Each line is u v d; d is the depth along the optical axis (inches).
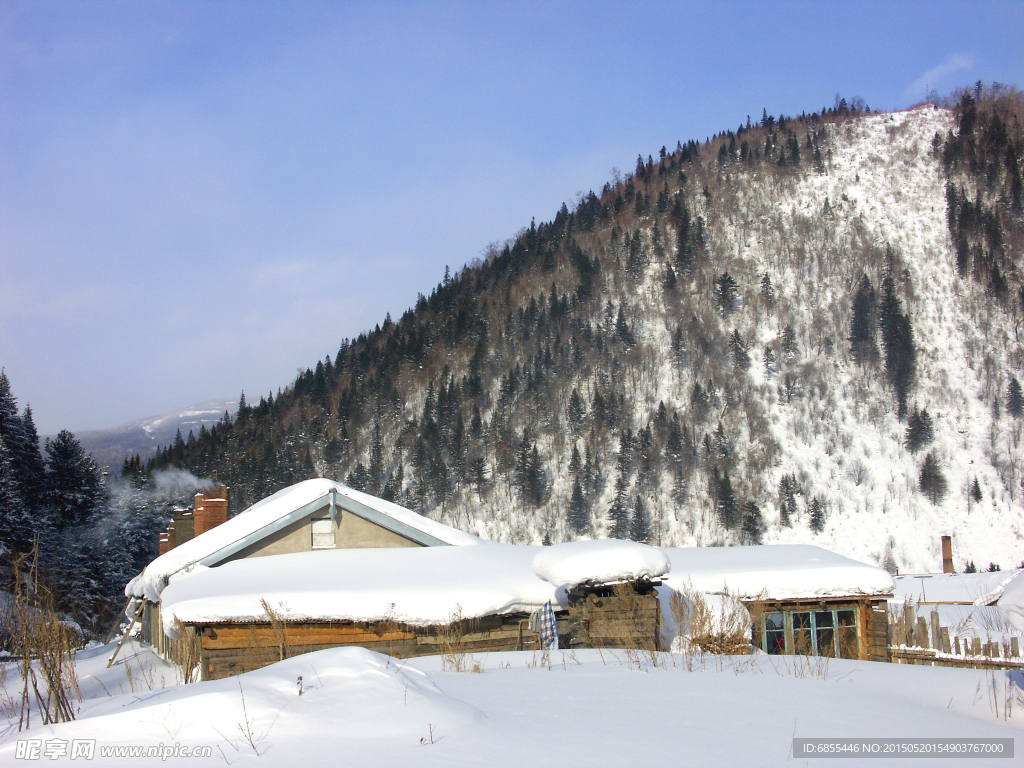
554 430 4813.0
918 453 4483.3
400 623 506.0
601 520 4200.3
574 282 6373.0
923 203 6727.4
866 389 5000.0
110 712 203.0
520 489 4352.9
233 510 3740.2
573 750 178.7
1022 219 6328.7
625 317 5900.6
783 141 7687.0
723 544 4003.4
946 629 541.3
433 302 6742.1
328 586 521.3
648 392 5187.0
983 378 4980.3
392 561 603.2
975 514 4050.2
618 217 7229.3
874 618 554.6
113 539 1750.7
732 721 220.1
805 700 254.7
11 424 1760.6
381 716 190.9
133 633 963.3
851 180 7101.4
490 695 250.7
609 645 459.2
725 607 476.1
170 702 190.4
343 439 4867.1
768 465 4522.6
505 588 541.0
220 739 174.6
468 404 5221.5
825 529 4077.3
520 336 5797.2
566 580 469.7
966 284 5787.4
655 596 468.4
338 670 214.1
